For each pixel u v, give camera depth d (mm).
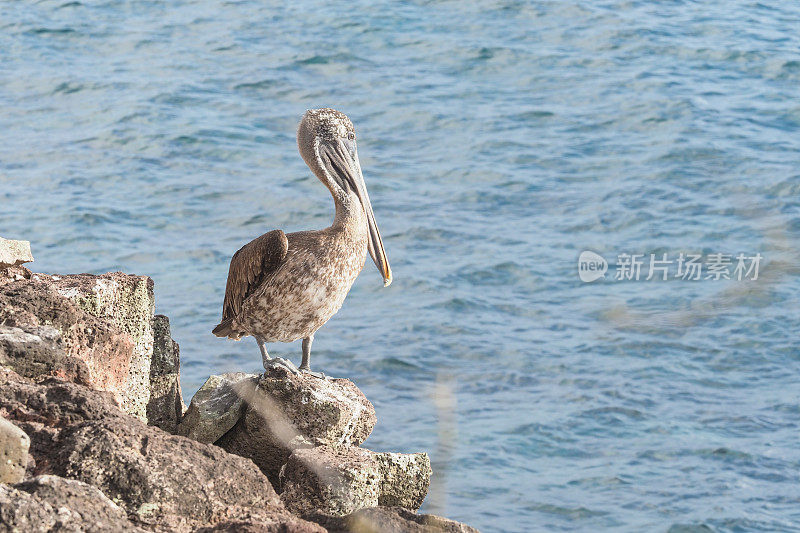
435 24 42781
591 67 38906
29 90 35938
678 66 38844
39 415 5609
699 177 29875
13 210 27375
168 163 30984
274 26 42562
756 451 19266
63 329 7027
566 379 21531
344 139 8859
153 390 8430
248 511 5305
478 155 31984
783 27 42844
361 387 20641
